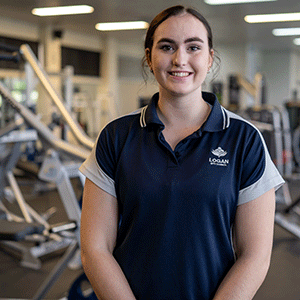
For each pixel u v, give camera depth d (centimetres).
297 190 627
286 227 378
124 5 668
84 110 840
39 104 822
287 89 1298
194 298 106
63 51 904
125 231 111
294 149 723
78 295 206
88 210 113
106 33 934
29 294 283
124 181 108
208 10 709
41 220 350
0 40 766
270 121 549
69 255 223
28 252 336
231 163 105
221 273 107
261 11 717
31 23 814
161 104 112
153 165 106
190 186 103
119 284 106
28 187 598
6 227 199
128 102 1167
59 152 227
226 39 1041
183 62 105
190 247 104
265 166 107
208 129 107
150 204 105
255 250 104
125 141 111
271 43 1123
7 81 749
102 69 1019
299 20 793
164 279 106
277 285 303
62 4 659
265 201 106
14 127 325
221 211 104
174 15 108
